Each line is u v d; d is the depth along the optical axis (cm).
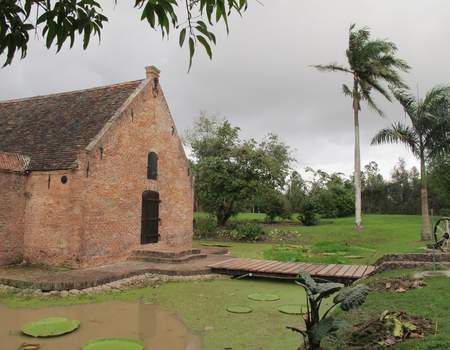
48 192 1220
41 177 1236
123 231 1380
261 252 1908
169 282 1102
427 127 1772
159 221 1623
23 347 588
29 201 1248
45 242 1212
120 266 1231
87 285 970
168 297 931
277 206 3247
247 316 774
